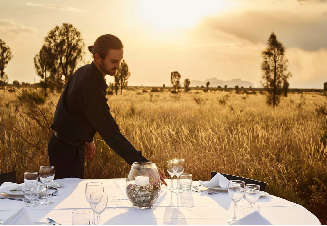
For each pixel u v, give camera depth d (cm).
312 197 489
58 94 652
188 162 551
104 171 522
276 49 2139
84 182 291
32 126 565
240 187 200
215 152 572
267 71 2173
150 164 225
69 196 247
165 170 560
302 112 1446
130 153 294
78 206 223
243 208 216
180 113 1266
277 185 504
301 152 613
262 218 170
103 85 315
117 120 660
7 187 249
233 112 1342
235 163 544
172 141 658
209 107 1634
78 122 326
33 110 540
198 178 515
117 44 306
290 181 512
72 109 323
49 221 190
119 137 302
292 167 550
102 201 183
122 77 4250
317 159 570
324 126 800
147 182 218
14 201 235
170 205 229
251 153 599
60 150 336
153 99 2936
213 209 221
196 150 593
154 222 194
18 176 501
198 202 237
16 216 172
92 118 304
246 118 1075
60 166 337
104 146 534
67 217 201
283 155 609
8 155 534
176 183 295
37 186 227
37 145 513
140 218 201
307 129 736
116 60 309
